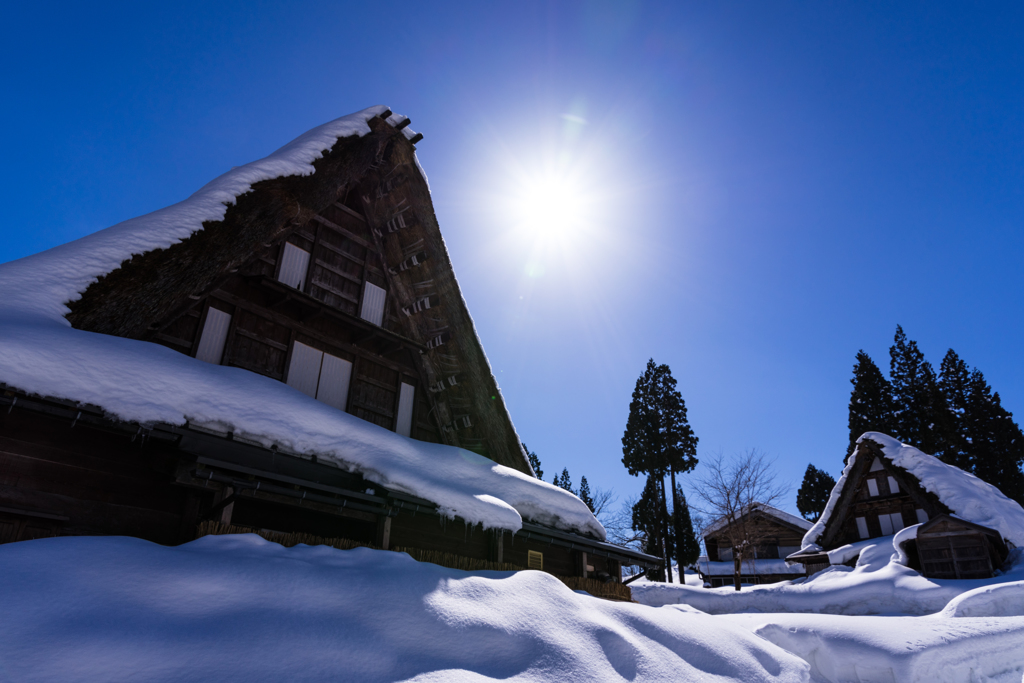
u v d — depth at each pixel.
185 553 4.62
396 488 7.19
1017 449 32.88
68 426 5.63
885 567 20.17
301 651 3.82
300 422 6.82
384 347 10.61
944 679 7.10
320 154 9.56
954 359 36.47
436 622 4.71
